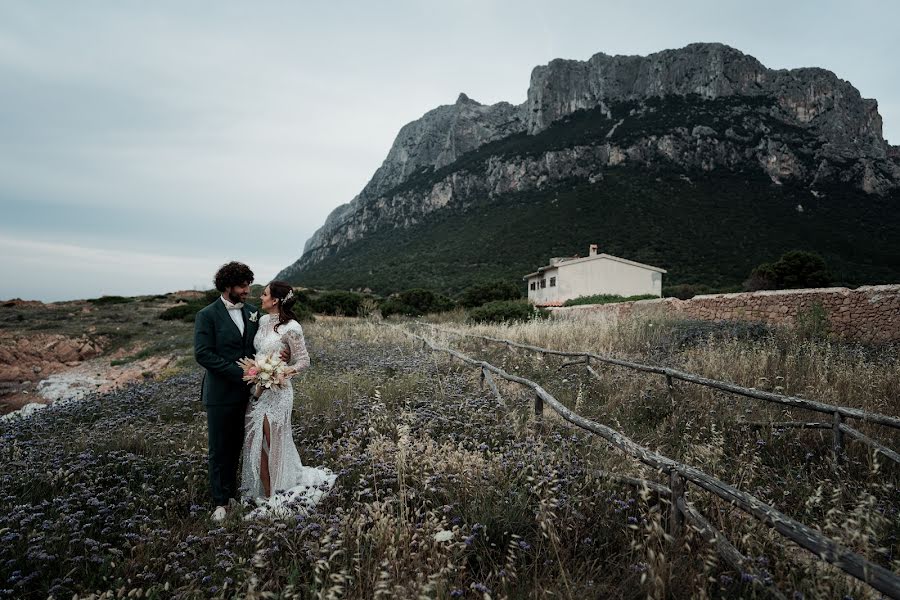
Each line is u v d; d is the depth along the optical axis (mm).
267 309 3951
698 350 8984
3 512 3070
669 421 5207
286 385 3730
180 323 31062
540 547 2594
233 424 3645
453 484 3340
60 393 17750
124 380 17094
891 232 81688
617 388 6570
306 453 4414
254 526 2867
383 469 3568
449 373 8031
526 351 9898
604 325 12609
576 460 3572
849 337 11875
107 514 3105
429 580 2141
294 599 2232
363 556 2578
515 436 4281
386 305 32438
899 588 1600
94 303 42688
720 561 2342
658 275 41875
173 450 4582
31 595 2406
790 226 80125
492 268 85188
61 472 3596
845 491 3209
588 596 2168
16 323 30547
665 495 2900
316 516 2924
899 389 5898
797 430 4633
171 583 2504
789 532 2035
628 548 2543
